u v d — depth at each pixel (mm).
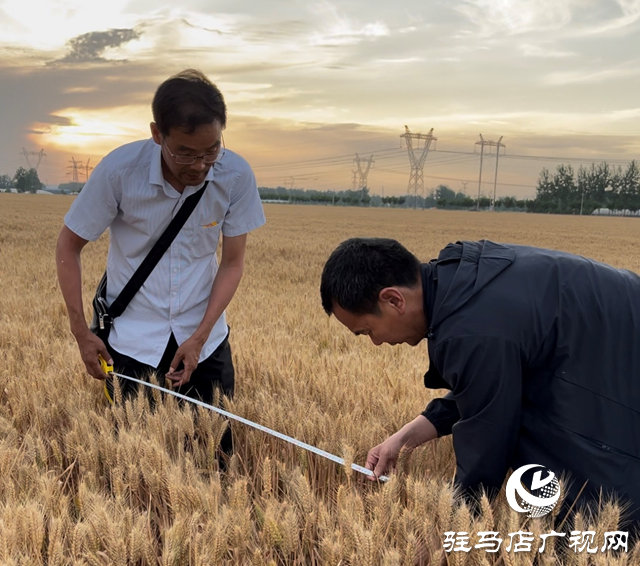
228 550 2129
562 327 2193
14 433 2980
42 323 6176
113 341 3379
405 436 2752
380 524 2096
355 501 2230
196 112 2533
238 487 2309
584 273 2287
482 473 2312
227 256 3445
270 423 3123
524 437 2416
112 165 3021
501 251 2354
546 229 47062
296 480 2506
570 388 2221
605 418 2207
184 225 3213
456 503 2281
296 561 2168
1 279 9844
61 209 47312
